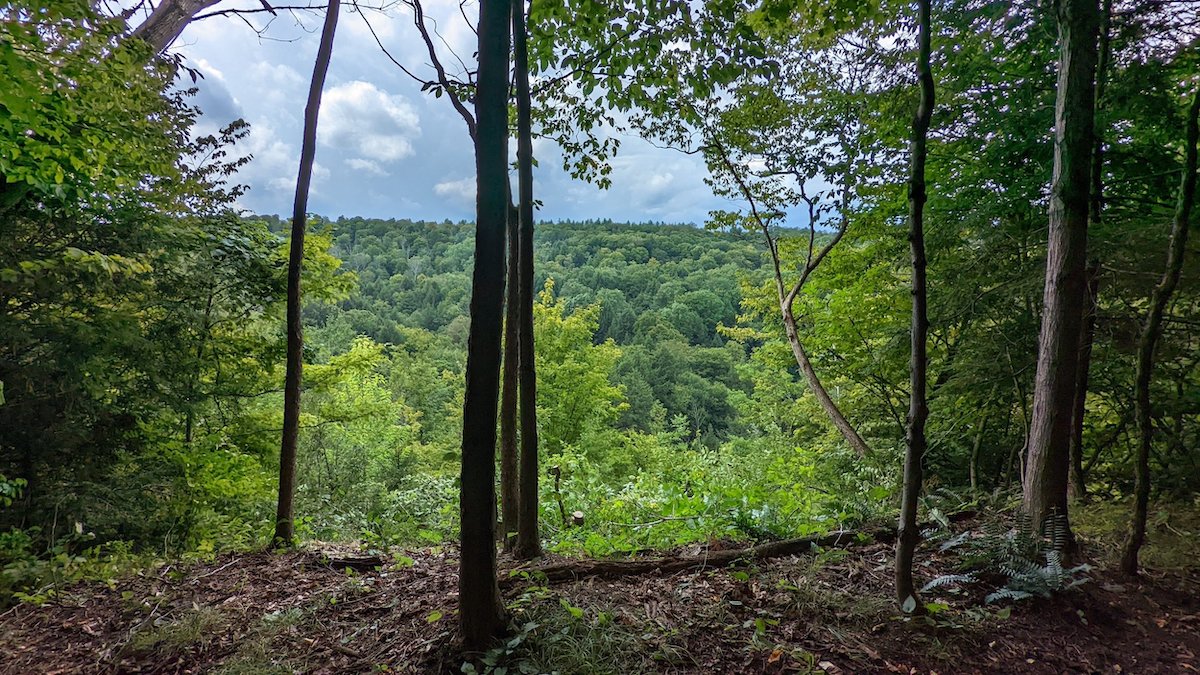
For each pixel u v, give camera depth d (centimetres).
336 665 266
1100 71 443
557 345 2017
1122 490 498
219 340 812
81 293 631
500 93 245
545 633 268
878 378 817
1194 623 281
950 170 641
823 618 285
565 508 641
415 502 993
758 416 1925
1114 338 481
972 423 662
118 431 664
